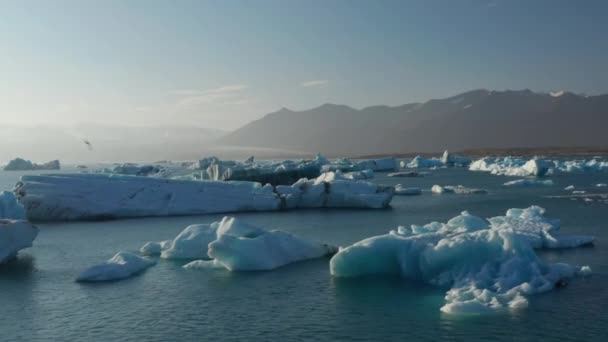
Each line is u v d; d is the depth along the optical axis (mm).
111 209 42438
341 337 14758
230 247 22844
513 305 16266
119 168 107438
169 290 19875
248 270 22609
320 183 48281
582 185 64750
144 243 30719
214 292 19484
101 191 43656
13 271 23672
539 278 18172
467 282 18391
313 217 41062
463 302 16312
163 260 25266
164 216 43344
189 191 45812
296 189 48031
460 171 113688
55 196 42031
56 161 198625
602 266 21344
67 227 37625
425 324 15422
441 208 45094
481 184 73000
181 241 26141
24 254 27781
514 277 18062
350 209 46000
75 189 43156
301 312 17000
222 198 45969
